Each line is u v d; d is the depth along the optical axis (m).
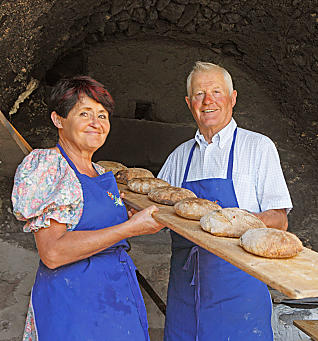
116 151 4.21
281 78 4.54
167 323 1.84
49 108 1.38
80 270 1.24
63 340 1.17
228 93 1.82
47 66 4.04
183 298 1.75
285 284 0.79
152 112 4.63
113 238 1.18
